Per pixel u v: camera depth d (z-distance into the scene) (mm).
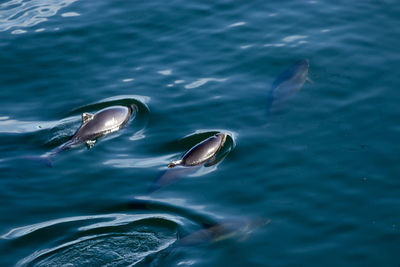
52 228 21203
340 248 19984
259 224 21031
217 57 31656
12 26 35375
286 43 32312
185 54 32125
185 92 29078
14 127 27016
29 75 31078
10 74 31125
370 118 26172
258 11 35656
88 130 26219
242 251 19875
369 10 34938
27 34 34531
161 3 37188
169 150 25406
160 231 20891
